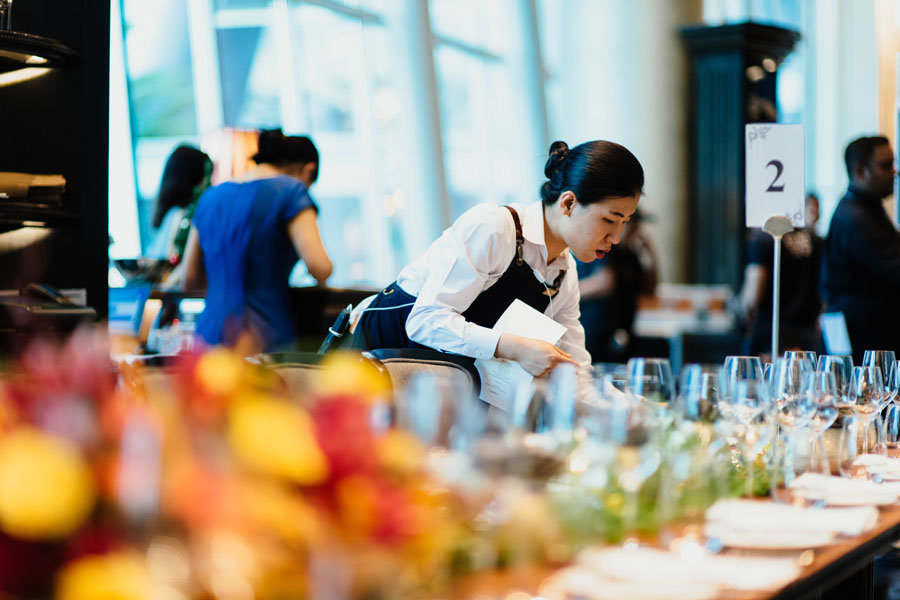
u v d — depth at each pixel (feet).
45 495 2.86
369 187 28.27
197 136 23.29
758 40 32.78
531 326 9.44
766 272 19.33
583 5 33.86
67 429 3.05
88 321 10.54
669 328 32.24
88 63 12.05
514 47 33.60
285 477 3.34
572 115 34.17
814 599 6.13
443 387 4.50
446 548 4.24
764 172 12.05
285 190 13.33
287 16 25.73
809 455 6.85
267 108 25.40
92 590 2.86
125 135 21.53
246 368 7.09
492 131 33.09
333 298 13.56
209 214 13.47
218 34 23.91
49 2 11.88
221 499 3.04
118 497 2.97
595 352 25.41
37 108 11.89
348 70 27.63
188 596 2.94
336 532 3.34
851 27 46.52
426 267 10.11
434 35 30.78
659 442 5.69
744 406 6.41
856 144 15.31
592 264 25.68
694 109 33.47
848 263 15.43
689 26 33.09
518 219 9.77
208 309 13.41
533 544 4.54
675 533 5.01
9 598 2.91
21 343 9.93
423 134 28.81
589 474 5.18
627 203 9.47
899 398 8.80
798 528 5.46
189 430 3.29
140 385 7.05
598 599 4.09
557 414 5.11
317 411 3.56
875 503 6.35
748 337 19.81
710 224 33.30
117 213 21.29
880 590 7.12
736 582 4.44
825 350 15.94
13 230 11.69
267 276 13.28
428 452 4.48
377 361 8.71
